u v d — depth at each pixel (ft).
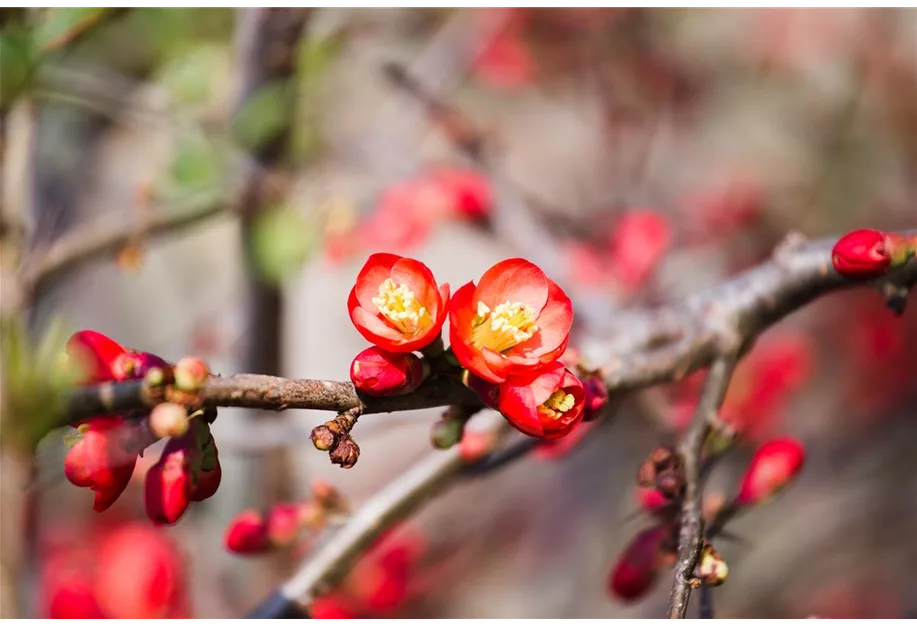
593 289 17.28
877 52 28.35
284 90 15.37
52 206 17.30
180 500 6.57
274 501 17.53
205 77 14.30
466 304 6.99
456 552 24.52
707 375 9.91
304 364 28.04
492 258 30.86
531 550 24.75
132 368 6.58
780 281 10.18
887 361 25.03
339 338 28.55
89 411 6.29
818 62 29.14
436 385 7.21
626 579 9.50
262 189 14.64
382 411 7.00
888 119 28.58
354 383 6.73
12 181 9.91
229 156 14.39
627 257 17.75
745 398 19.77
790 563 22.81
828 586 22.61
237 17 15.38
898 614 22.15
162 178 14.88
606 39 26.50
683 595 7.27
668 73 27.25
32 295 12.19
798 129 28.63
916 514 23.43
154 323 24.38
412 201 18.03
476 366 6.68
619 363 9.67
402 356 6.81
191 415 6.45
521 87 27.55
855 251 8.54
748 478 9.80
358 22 20.06
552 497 25.31
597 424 10.91
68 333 7.99
